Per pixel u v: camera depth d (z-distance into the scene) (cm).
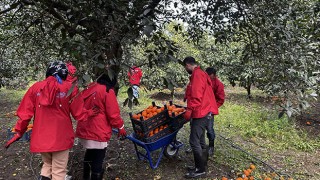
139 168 459
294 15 304
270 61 327
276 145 601
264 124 708
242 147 577
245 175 438
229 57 851
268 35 306
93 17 255
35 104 314
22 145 543
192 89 410
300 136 669
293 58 301
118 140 568
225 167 475
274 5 300
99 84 347
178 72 908
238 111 882
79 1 251
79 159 474
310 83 304
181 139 590
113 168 454
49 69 314
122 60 255
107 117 354
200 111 415
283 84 309
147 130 418
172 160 489
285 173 468
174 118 434
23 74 855
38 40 435
